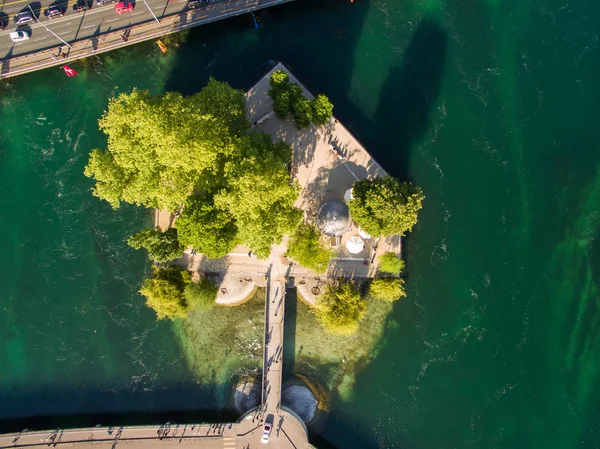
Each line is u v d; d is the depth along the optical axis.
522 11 97.00
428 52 96.69
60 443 89.44
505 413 90.81
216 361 93.50
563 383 90.88
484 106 95.38
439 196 94.19
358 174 91.19
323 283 91.56
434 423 91.38
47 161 97.06
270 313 90.38
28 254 95.62
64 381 93.94
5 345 94.56
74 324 94.62
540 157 94.25
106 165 78.25
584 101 94.88
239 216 74.38
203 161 73.56
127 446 89.31
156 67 97.81
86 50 95.06
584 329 91.38
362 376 92.81
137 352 94.25
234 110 78.38
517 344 91.75
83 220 96.06
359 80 96.44
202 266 92.06
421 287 93.31
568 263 92.50
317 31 97.25
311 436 91.38
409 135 94.94
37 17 95.62
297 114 84.56
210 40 97.81
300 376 92.62
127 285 95.00
